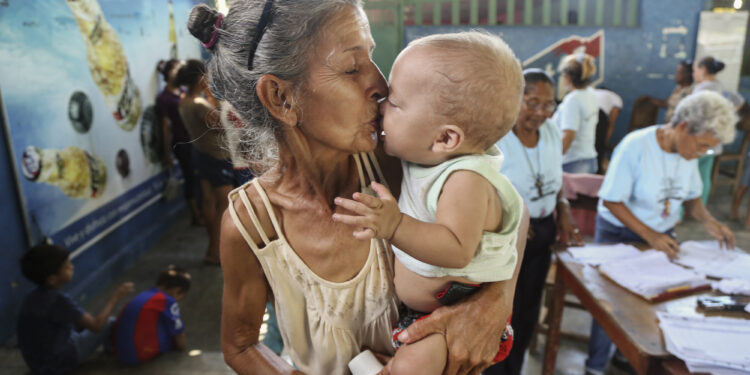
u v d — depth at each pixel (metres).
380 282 0.77
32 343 2.37
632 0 5.71
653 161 2.04
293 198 0.74
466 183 0.64
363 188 0.75
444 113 0.61
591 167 3.53
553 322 2.25
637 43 5.83
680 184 2.06
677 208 2.11
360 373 0.76
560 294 2.19
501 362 2.24
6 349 2.65
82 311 2.50
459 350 0.69
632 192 2.15
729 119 1.86
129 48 3.93
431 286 0.73
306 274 0.76
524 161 2.07
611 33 5.79
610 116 5.02
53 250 2.41
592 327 2.39
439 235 0.61
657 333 1.47
